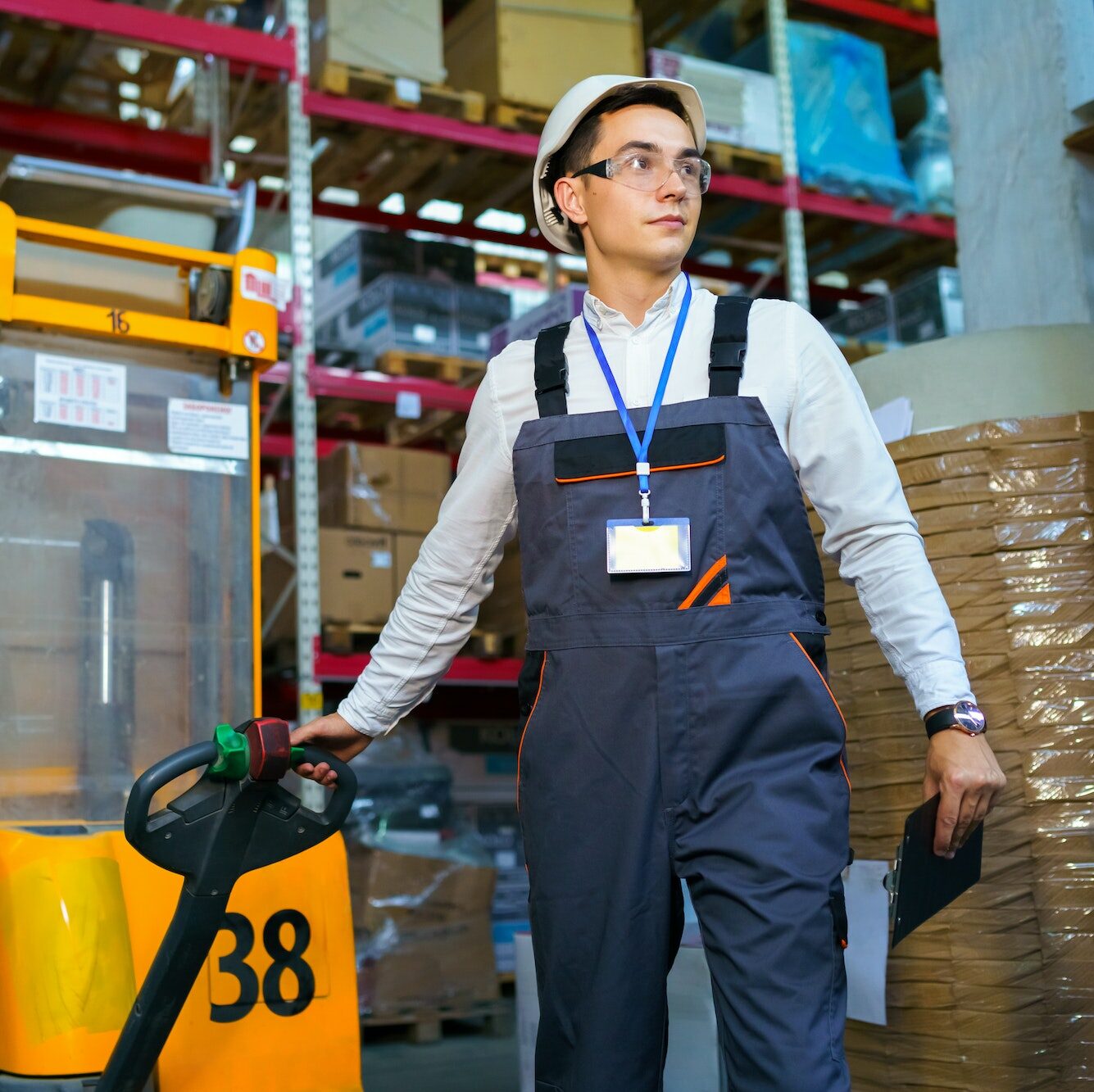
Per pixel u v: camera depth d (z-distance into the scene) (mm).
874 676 2072
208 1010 1530
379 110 4234
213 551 1961
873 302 5145
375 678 1536
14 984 1470
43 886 1513
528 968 2314
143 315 1897
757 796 1229
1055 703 1916
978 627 1969
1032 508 1977
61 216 2211
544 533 1354
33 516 1833
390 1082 3121
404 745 4227
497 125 4441
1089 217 2826
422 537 4434
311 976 1612
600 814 1276
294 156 4113
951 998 1921
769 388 1350
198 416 1979
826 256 5633
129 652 1873
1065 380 2080
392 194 5047
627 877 1252
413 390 4473
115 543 1886
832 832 1234
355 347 4641
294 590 4324
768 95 4863
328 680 4516
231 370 2004
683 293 1424
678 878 1293
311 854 1688
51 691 1810
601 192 1444
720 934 1213
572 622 1319
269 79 4273
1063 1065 1849
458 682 4438
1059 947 1863
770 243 5352
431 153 4609
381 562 4332
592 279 1483
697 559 1285
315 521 3986
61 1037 1443
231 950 1569
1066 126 2836
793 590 1305
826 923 1191
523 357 1472
